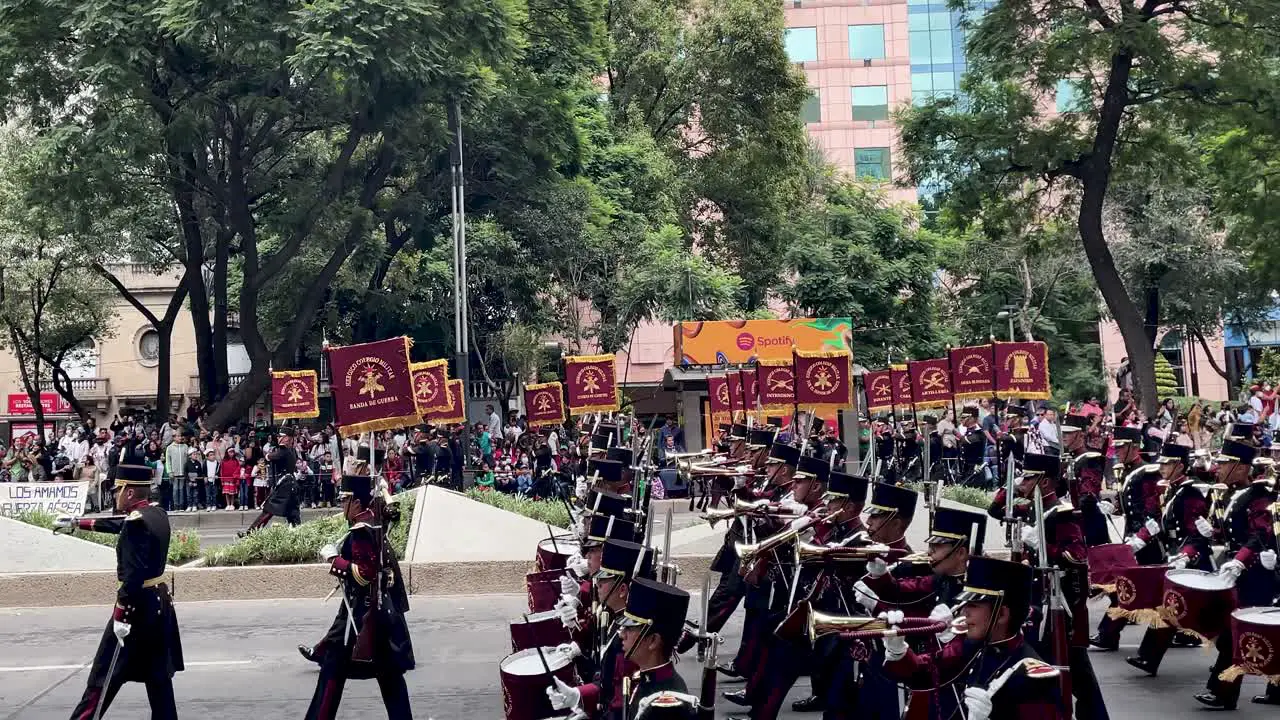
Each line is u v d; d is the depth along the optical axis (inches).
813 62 2637.8
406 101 1186.0
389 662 314.7
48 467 1173.1
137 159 1117.7
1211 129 1312.7
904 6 2652.6
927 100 1274.6
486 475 1133.1
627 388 1937.7
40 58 1150.3
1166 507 441.4
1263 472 394.6
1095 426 866.1
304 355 1768.0
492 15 1167.6
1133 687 393.7
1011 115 1209.4
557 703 231.5
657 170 1717.5
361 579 309.7
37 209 1242.6
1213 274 1685.5
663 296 1520.7
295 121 1253.7
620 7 1866.4
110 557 625.0
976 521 279.6
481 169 1448.1
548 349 1114.1
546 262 1496.1
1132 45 1108.5
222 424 1275.8
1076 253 1701.5
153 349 1974.7
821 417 891.4
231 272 1642.5
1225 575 364.2
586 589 301.0
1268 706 368.2
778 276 1881.2
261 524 856.9
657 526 800.9
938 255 1881.2
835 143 2618.1
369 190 1330.0
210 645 492.1
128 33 1072.2
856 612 302.0
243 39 1082.1
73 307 1499.8
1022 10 1169.4
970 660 234.4
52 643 504.1
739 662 357.1
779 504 365.7
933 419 1026.1
